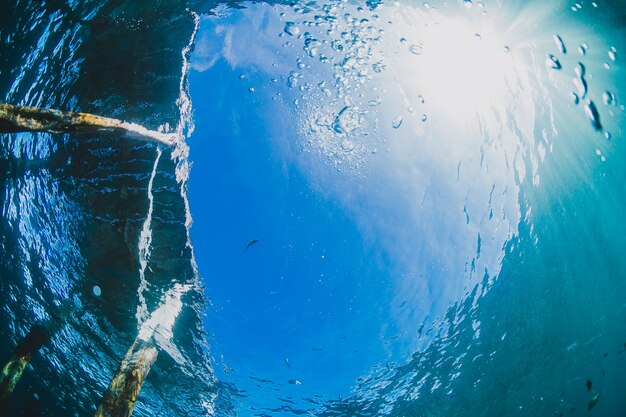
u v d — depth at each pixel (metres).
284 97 7.68
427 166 8.02
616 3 4.25
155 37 3.86
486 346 7.59
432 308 8.27
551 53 5.07
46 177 4.40
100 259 4.93
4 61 3.31
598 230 6.81
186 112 4.47
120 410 3.17
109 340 5.77
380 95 7.57
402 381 8.16
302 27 6.29
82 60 3.63
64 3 3.23
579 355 7.58
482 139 7.17
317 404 8.70
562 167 6.09
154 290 5.15
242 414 8.50
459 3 5.21
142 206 4.48
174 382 6.58
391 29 5.99
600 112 5.39
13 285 5.55
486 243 7.73
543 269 7.12
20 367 4.95
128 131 3.11
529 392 7.59
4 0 3.03
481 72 6.30
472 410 7.59
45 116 2.49
